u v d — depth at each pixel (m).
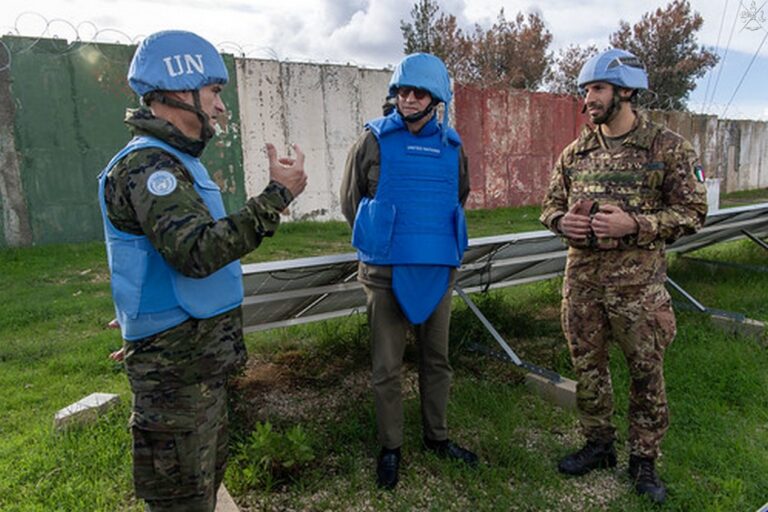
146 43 1.63
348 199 2.89
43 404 3.71
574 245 2.72
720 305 5.68
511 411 3.50
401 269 2.64
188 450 1.68
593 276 2.70
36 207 9.55
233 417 3.34
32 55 9.24
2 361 4.48
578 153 2.76
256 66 11.27
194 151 1.72
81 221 9.93
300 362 4.41
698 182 2.49
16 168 9.35
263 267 2.89
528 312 5.50
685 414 3.46
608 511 2.64
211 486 1.76
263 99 11.41
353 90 12.49
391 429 2.82
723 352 4.30
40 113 9.41
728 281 6.61
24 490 2.73
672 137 2.52
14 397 3.80
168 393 1.66
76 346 4.75
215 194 1.77
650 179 2.54
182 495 1.69
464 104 14.37
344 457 3.03
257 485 2.76
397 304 2.74
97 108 9.81
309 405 3.73
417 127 2.65
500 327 5.00
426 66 2.54
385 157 2.66
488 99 14.73
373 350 2.81
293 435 2.89
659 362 2.64
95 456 2.98
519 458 3.02
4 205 9.32
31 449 3.08
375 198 2.69
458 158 2.82
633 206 2.55
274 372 4.25
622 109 2.57
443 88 2.59
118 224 1.60
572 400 3.63
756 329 4.70
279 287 3.34
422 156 2.67
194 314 1.66
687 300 5.50
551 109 15.97
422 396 3.00
